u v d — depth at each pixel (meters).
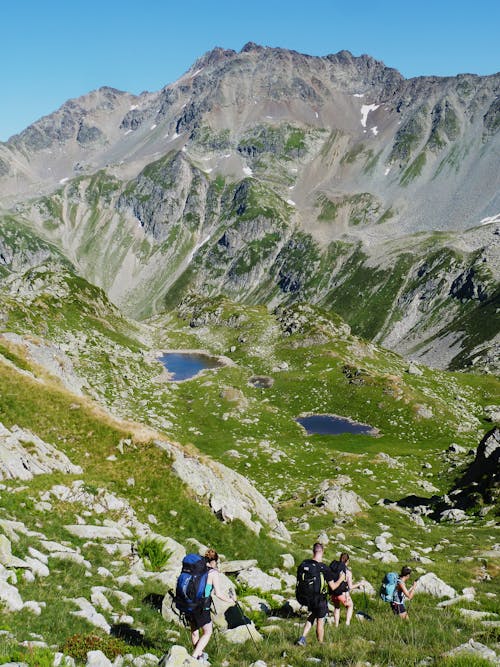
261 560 28.19
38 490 25.58
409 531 48.16
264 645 14.62
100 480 29.98
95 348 148.25
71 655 11.33
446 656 11.84
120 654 12.06
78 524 24.11
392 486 70.38
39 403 35.81
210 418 110.06
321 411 127.00
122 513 27.44
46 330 154.50
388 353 190.88
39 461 29.42
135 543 23.39
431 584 25.58
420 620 18.23
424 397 126.62
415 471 81.25
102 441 34.47
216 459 81.69
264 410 121.12
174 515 29.53
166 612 16.53
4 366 38.34
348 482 69.12
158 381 136.38
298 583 15.29
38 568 16.58
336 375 143.88
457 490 62.03
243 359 181.12
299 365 162.50
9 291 198.62
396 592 19.25
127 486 30.73
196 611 12.40
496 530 46.19
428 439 108.00
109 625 14.12
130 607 16.44
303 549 33.09
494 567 33.75
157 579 19.81
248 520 31.64
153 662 11.94
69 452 33.03
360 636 15.29
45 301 181.38
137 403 110.62
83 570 18.33
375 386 131.25
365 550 38.47
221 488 34.28
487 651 12.40
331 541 39.50
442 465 84.62
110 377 122.81
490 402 140.75
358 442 105.31
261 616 18.91
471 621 17.73
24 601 13.81
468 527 49.38
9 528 18.91
